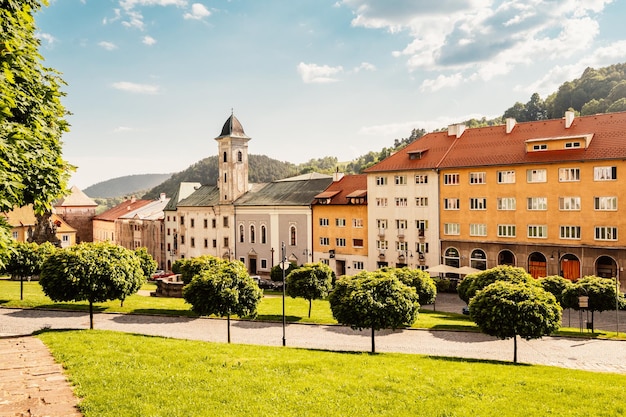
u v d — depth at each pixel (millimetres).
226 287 32406
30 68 18062
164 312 43844
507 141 63906
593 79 136875
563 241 56906
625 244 52406
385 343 34344
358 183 80500
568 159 55844
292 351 26172
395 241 71688
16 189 14914
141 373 17719
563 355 31453
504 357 30844
